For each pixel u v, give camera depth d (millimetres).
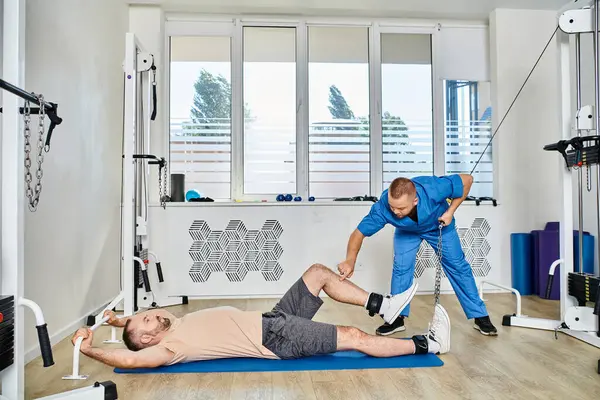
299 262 4074
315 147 4504
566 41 2943
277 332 2197
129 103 3076
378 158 4539
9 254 1718
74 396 1728
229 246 4031
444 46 4617
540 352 2414
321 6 4254
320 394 1863
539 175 4320
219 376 2070
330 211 4102
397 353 2295
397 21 4578
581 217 2846
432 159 4578
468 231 4227
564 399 1798
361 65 4566
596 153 2549
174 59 4449
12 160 1740
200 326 2193
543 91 4355
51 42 2639
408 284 2844
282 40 4516
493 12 4371
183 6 4230
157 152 4191
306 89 4504
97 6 3393
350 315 3316
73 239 2938
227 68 4477
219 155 4438
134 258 3150
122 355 2047
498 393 1860
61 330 2746
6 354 1655
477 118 4605
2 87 1490
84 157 3123
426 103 4602
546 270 3883
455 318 3213
